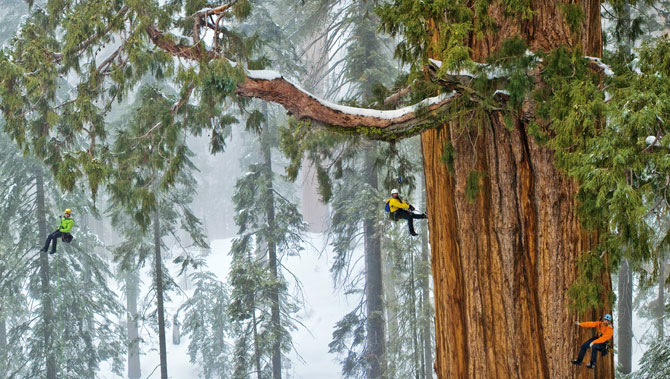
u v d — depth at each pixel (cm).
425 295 2302
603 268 691
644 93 537
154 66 1035
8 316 2731
